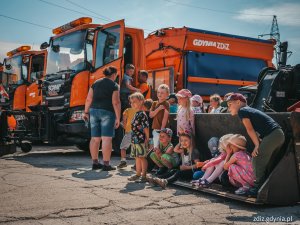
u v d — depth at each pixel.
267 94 7.14
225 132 5.41
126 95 8.67
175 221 3.58
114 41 8.53
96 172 6.45
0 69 13.85
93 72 8.70
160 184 5.18
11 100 12.92
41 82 10.39
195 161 5.59
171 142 6.43
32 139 9.37
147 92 9.19
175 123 6.41
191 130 5.81
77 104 8.73
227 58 11.80
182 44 10.84
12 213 3.81
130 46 9.17
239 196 4.33
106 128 6.76
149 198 4.50
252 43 12.29
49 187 5.07
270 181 4.14
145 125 5.54
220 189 4.88
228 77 11.74
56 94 9.30
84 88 8.73
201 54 11.17
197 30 11.01
